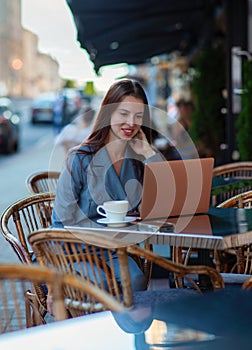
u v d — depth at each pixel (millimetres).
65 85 48938
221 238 2873
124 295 2650
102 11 10359
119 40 13805
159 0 10148
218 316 2066
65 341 1939
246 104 7402
